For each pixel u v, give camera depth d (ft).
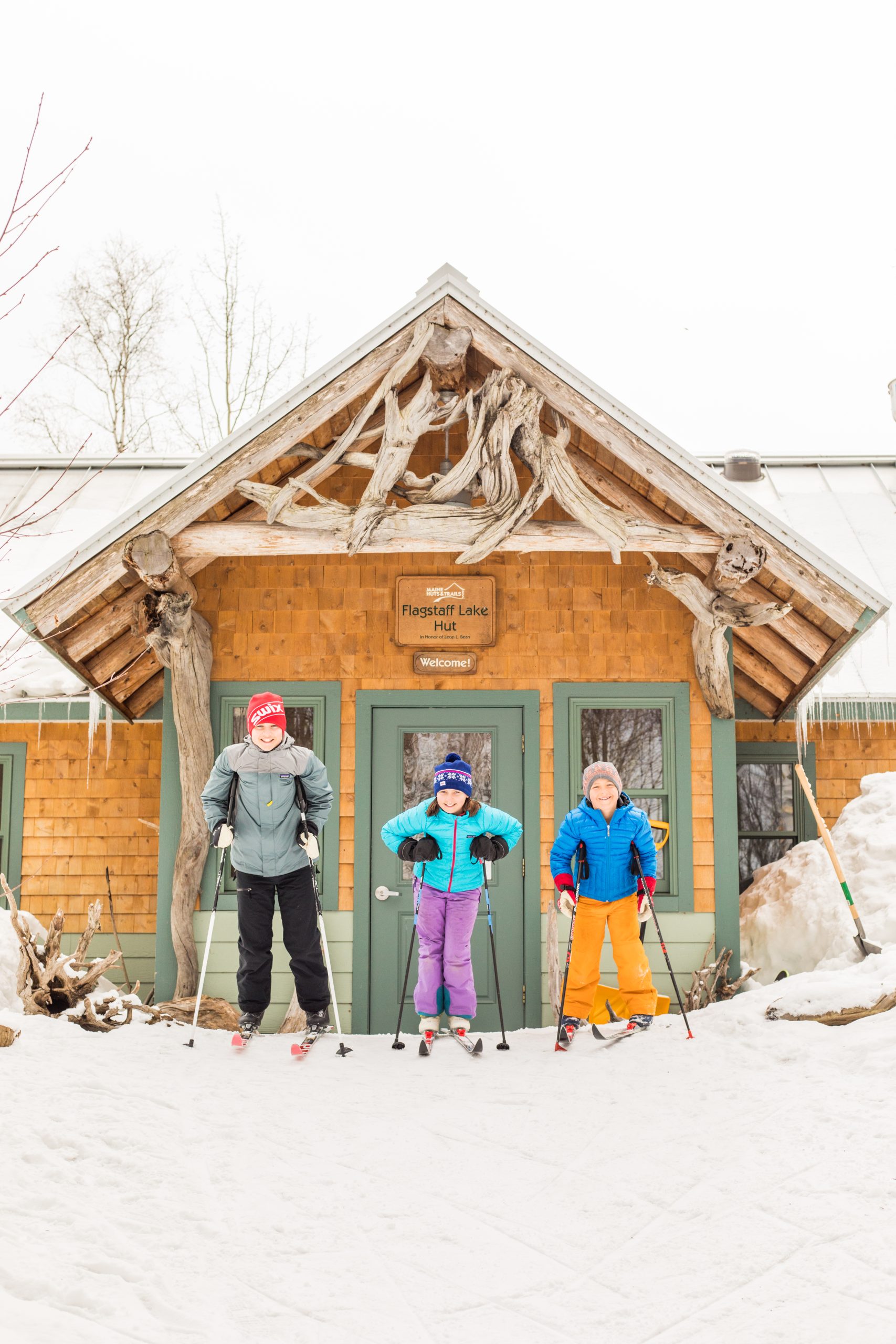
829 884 29.96
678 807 27.45
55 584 24.18
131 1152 14.10
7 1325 9.45
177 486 24.50
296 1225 12.43
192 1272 11.11
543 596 28.35
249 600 28.43
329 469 25.27
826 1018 20.01
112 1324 9.85
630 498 26.91
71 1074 17.20
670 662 27.99
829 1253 11.37
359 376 24.77
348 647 28.27
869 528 41.37
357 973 27.17
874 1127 14.71
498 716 28.09
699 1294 10.85
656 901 27.12
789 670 29.68
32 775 35.53
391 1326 10.27
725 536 24.59
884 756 36.14
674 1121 15.93
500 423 24.88
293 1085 18.06
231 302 77.41
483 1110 16.80
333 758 27.96
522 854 27.63
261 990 21.54
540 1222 12.69
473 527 24.91
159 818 28.76
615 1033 21.45
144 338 73.97
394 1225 12.55
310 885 21.62
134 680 31.07
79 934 34.73
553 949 26.76
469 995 21.47
